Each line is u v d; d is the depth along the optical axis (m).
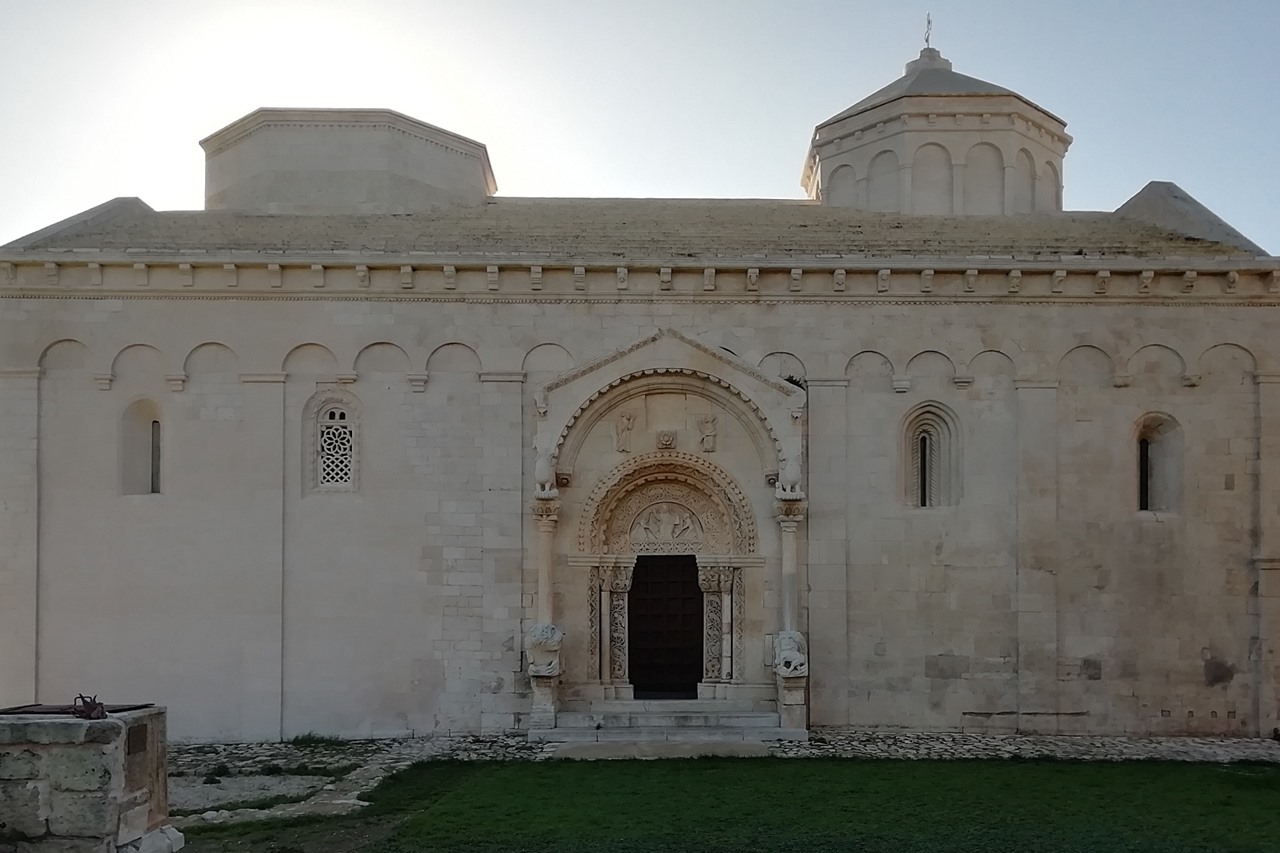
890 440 20.02
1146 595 19.70
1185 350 19.98
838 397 20.03
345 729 19.31
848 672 19.59
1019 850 11.82
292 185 24.62
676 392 19.98
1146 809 13.80
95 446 19.50
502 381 19.94
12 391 19.38
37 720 10.65
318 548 19.59
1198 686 19.52
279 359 19.77
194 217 22.86
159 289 19.61
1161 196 23.48
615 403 19.92
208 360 19.78
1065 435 19.98
